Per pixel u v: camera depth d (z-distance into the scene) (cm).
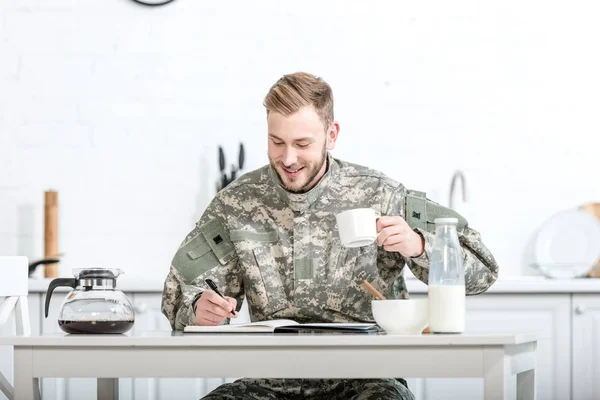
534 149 454
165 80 457
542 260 439
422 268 259
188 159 455
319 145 257
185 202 454
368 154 455
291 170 257
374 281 267
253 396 250
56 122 455
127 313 233
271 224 273
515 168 454
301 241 269
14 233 452
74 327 227
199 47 458
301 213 270
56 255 439
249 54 458
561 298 387
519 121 455
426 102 455
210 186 454
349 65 457
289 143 253
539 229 451
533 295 387
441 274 212
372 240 235
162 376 203
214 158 455
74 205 453
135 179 454
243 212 276
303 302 266
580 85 455
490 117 455
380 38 458
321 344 195
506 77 456
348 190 274
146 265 452
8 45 457
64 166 454
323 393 258
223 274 275
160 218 454
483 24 458
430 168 454
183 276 273
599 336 386
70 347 207
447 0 458
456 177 447
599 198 452
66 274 450
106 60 458
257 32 458
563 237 438
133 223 453
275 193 275
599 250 430
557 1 458
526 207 453
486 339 190
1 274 272
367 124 455
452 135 455
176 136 456
